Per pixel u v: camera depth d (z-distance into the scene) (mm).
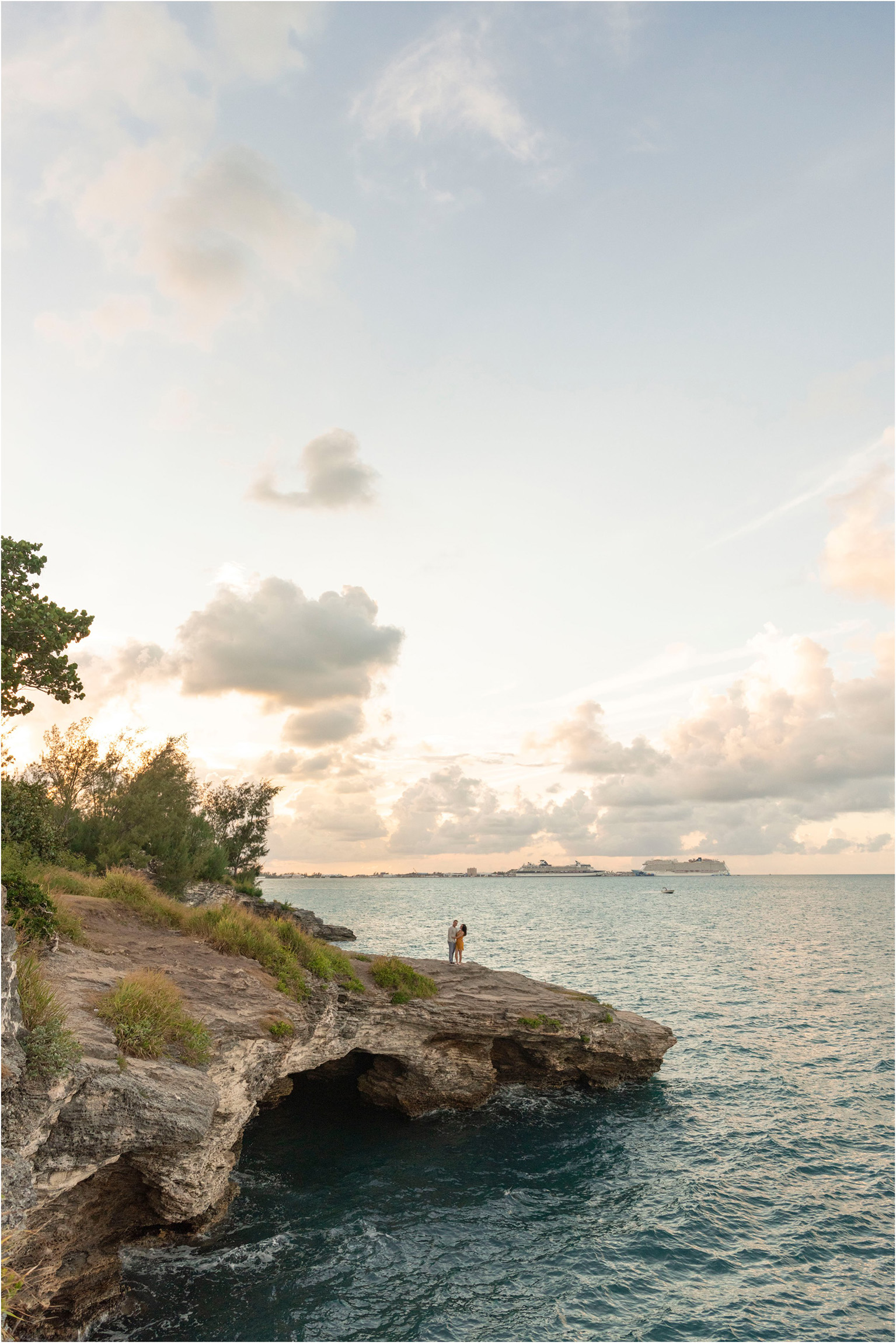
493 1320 13500
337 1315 13320
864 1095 27641
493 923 116812
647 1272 15445
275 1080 19469
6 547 24438
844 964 64438
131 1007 14773
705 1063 32062
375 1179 19469
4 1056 10656
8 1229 10023
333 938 68625
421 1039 25469
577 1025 27875
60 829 38531
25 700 25812
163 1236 15250
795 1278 15375
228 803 66000
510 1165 20844
